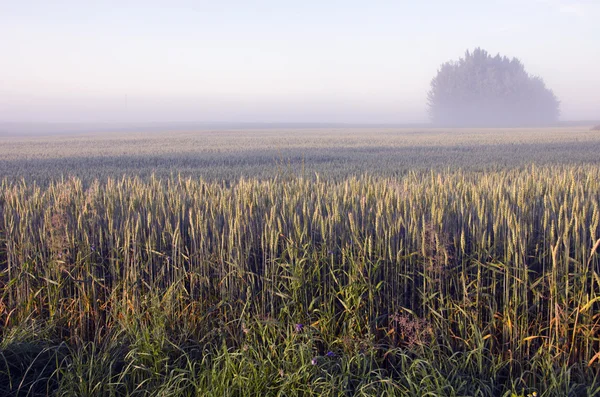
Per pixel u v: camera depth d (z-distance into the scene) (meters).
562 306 4.46
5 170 17.77
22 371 4.33
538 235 5.33
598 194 6.42
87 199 6.35
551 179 8.14
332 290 4.86
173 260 5.20
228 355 4.14
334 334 4.59
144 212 5.95
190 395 4.00
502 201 5.43
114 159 23.03
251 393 3.94
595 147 28.44
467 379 4.07
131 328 4.63
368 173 14.91
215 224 5.38
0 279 5.56
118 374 4.15
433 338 4.36
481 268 4.92
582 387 4.03
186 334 4.66
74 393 3.95
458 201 5.89
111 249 5.35
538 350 4.26
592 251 4.27
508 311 4.43
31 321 4.96
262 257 5.42
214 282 5.18
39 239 5.73
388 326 4.73
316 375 4.07
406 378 3.94
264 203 6.18
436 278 4.77
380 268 5.02
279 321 4.61
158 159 23.03
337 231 5.34
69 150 30.38
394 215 5.55
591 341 4.24
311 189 7.28
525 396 3.97
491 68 117.31
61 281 5.28
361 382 3.96
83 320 5.03
